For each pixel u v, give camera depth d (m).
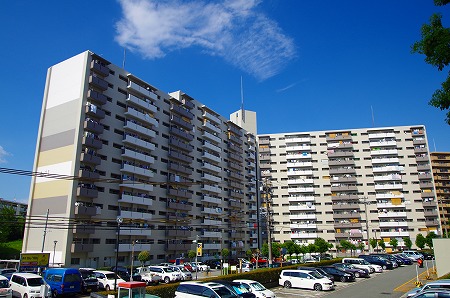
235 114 101.44
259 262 61.09
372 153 100.50
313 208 97.81
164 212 61.94
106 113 53.00
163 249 60.12
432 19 13.49
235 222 83.00
